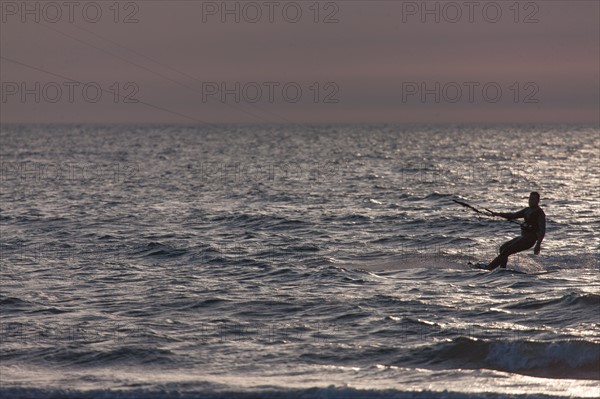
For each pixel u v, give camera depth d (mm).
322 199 143000
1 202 138625
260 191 161750
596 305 50906
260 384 36219
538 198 67688
